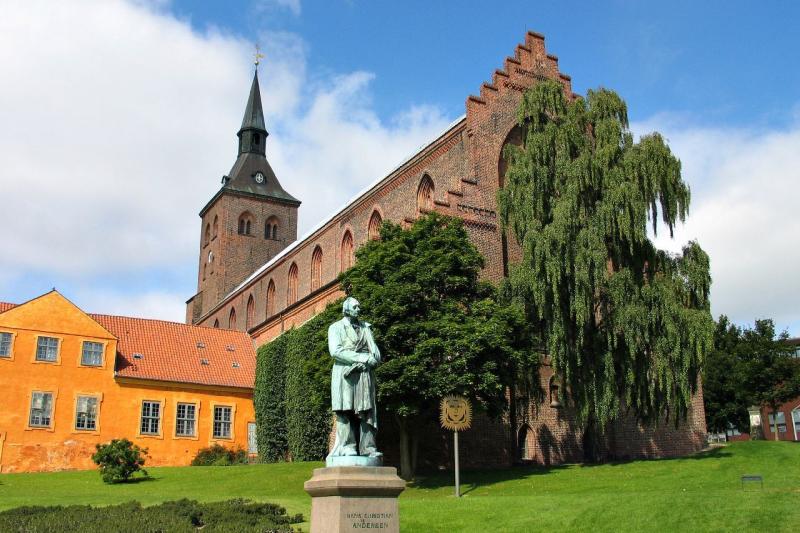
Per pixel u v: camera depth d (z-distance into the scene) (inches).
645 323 1321.4
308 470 1561.3
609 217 1368.1
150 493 1341.0
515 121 1871.3
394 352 1286.9
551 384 1675.7
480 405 1286.9
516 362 1321.4
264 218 3558.1
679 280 1373.0
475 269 1456.7
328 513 557.6
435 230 1465.3
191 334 2412.6
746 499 861.2
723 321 2874.0
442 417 1210.0
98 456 1534.2
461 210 1699.1
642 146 1421.0
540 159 1475.1
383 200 2164.1
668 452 1822.1
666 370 1305.4
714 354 2795.3
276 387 2095.2
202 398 2154.3
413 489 1269.7
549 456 1638.8
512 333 1349.7
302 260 2650.1
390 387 1237.7
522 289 1418.6
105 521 831.7
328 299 2030.0
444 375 1253.1
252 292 3034.0
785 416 3430.1
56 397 1935.3
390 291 1315.2
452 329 1273.4
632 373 1341.0
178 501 1016.9
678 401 1330.0
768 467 1205.1
